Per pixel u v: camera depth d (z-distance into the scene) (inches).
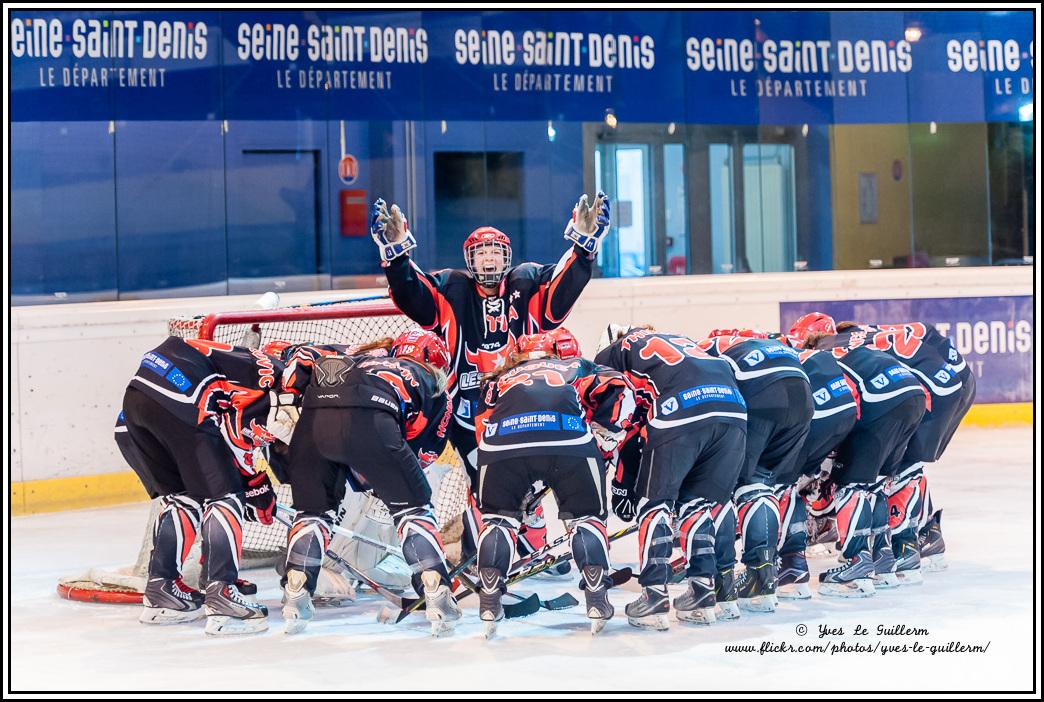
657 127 780.6
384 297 498.3
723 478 332.8
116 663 303.3
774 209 798.5
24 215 704.4
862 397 367.9
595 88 773.3
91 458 591.5
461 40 756.6
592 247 405.1
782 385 346.9
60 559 461.4
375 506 402.9
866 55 796.6
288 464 360.2
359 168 755.4
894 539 389.7
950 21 801.6
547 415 317.1
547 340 338.6
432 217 765.9
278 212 748.6
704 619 328.8
